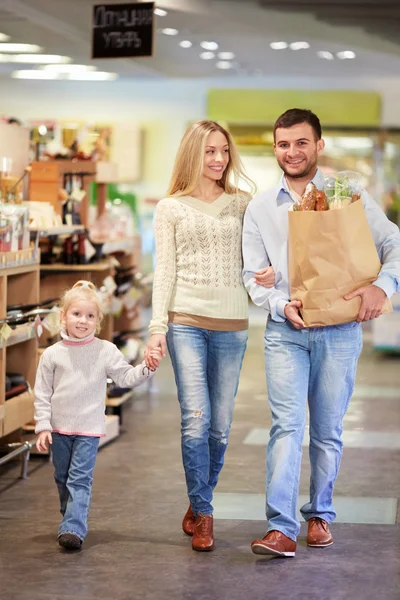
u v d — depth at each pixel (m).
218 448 5.16
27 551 4.93
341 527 5.43
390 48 14.38
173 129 19.20
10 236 6.55
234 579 4.50
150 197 19.33
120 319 10.09
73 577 4.52
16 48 14.87
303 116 4.77
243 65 16.61
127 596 4.27
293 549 4.79
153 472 6.79
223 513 5.73
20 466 6.93
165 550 4.96
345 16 12.12
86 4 11.48
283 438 4.77
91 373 5.07
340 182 4.77
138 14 9.82
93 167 8.41
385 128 18.58
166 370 12.18
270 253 4.86
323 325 4.68
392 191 18.70
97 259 8.34
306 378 4.83
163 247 5.00
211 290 4.98
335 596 4.29
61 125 8.85
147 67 16.91
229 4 11.51
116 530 5.34
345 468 6.99
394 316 13.76
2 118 8.43
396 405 9.74
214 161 5.01
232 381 5.09
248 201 5.14
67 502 5.05
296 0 11.15
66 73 17.91
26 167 7.62
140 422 8.75
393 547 5.04
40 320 6.64
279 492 4.75
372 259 4.66
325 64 16.27
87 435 5.04
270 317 4.85
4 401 6.51
